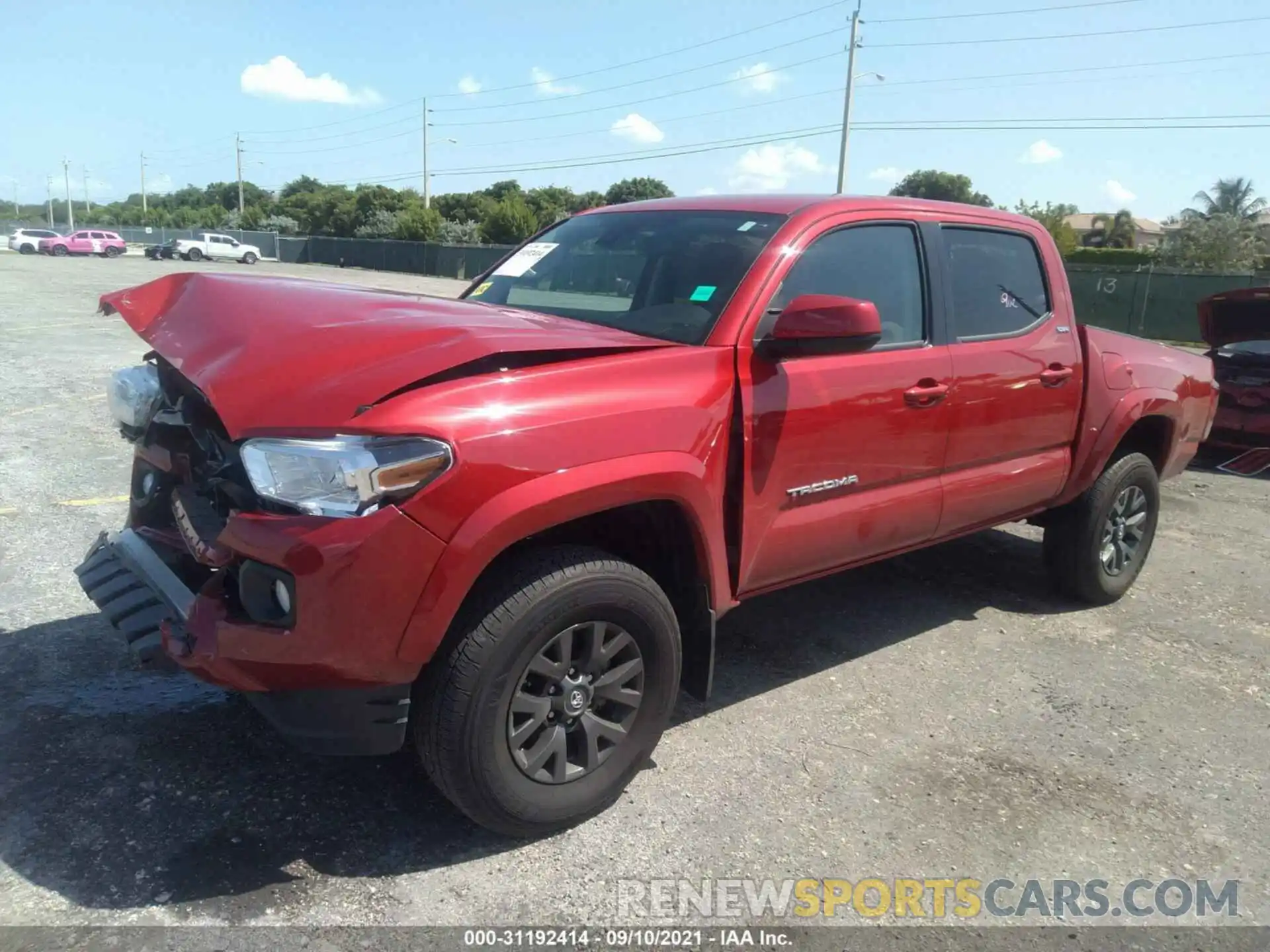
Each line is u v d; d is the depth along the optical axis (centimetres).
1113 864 293
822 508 348
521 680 267
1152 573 578
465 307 325
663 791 317
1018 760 349
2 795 291
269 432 243
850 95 3659
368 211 7419
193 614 257
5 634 399
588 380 276
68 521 543
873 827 304
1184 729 381
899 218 387
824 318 298
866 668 421
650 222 394
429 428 242
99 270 3622
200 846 274
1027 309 441
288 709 253
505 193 7569
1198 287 2722
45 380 1004
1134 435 523
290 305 292
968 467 408
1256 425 897
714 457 302
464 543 245
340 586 235
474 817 271
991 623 482
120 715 342
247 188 11306
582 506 265
